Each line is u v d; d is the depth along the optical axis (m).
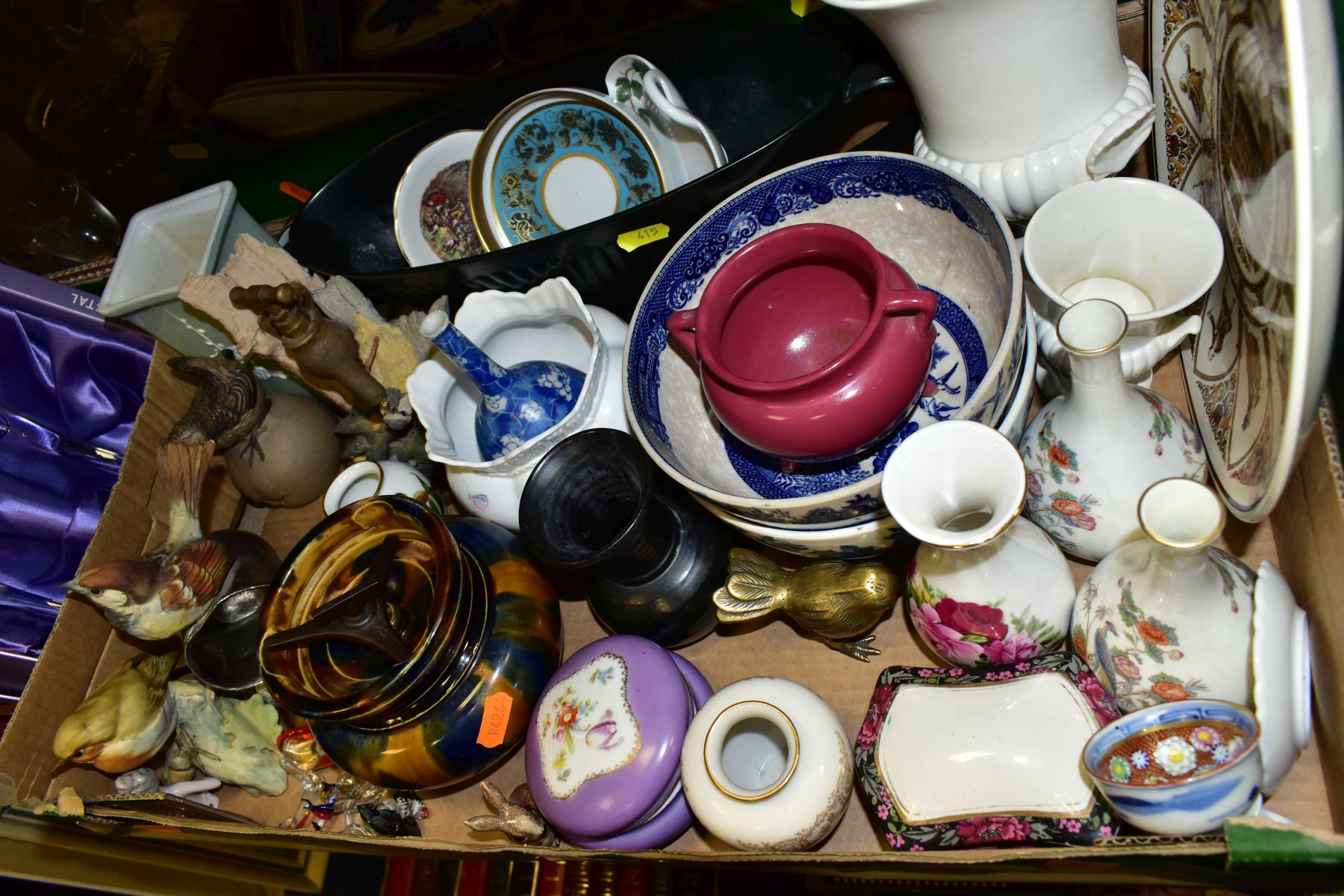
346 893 1.53
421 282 1.06
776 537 0.77
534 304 0.98
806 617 0.83
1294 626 0.62
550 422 0.96
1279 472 0.59
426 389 0.98
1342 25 0.58
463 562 0.86
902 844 0.73
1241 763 0.56
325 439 1.19
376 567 0.82
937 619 0.75
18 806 1.02
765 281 0.84
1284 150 0.55
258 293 1.00
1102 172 0.83
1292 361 0.55
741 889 1.27
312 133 1.49
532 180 1.10
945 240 0.89
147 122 1.63
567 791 0.82
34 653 1.19
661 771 0.80
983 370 0.88
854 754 0.80
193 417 1.13
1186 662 0.66
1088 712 0.71
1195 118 0.82
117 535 1.11
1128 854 0.59
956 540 0.61
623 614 0.91
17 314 1.28
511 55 1.47
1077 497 0.76
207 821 0.94
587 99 1.07
